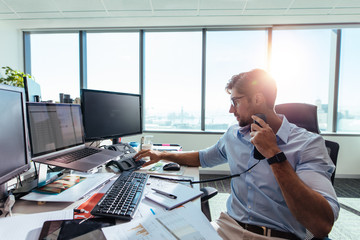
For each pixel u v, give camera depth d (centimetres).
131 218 55
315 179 62
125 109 145
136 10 252
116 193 67
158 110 312
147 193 73
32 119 72
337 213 57
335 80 286
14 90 64
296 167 72
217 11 251
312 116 112
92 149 106
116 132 136
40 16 268
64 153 89
